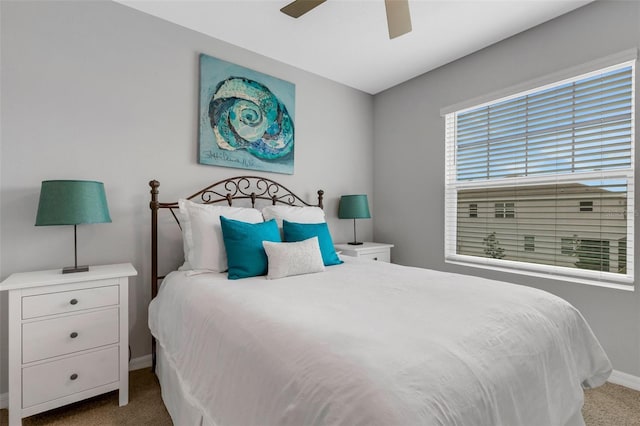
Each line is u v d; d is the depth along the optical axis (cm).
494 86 259
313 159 314
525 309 127
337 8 212
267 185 281
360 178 357
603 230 208
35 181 183
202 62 241
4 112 175
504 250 261
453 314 117
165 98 228
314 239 207
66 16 193
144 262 219
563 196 226
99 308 168
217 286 159
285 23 230
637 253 192
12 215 177
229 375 104
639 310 191
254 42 256
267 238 200
